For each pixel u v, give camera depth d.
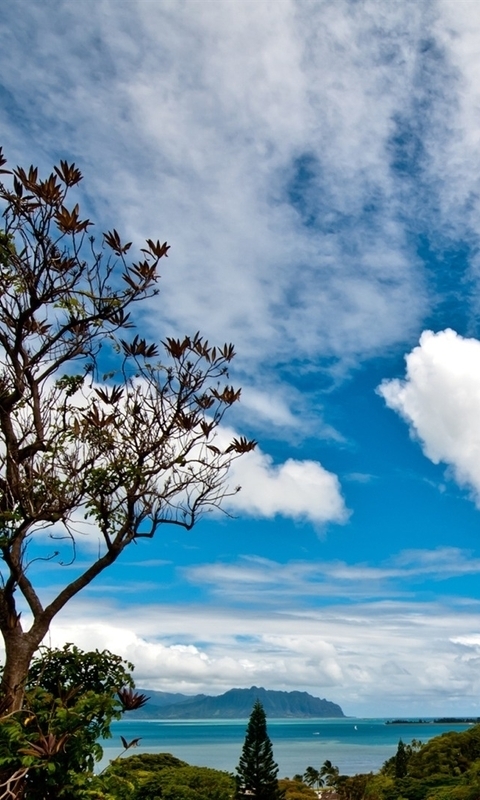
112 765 6.16
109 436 7.64
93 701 5.99
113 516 7.50
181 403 7.96
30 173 6.99
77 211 7.18
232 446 8.30
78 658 7.27
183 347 8.03
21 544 7.12
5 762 5.51
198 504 7.96
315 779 104.81
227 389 8.27
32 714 5.80
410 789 58.06
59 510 7.19
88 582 7.28
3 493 7.05
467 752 67.50
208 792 29.27
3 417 7.23
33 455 7.35
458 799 49.50
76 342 7.82
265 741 47.00
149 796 26.20
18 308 7.45
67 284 7.45
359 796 68.81
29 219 7.19
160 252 7.66
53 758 5.64
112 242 7.54
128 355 7.96
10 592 6.83
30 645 6.73
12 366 7.41
